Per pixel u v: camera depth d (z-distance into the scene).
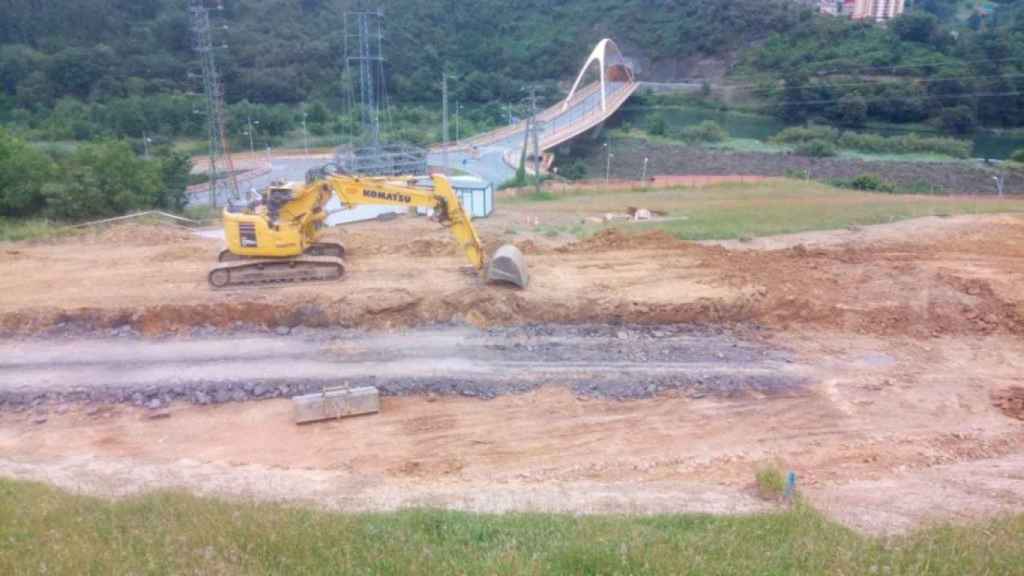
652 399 16.08
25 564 6.50
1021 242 25.33
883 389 16.45
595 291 20.03
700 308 19.27
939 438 14.82
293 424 15.18
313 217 20.55
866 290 20.67
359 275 21.17
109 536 7.55
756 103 109.38
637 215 33.62
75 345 17.66
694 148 89.75
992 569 6.93
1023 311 19.44
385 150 55.66
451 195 19.89
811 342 18.48
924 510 10.88
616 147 91.56
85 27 83.44
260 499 10.09
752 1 123.69
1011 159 77.81
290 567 6.62
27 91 75.31
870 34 113.81
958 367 17.47
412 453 14.32
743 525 8.63
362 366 16.91
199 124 78.88
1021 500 11.58
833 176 74.38
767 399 16.12
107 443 14.41
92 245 24.62
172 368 16.69
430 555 6.95
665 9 129.00
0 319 18.17
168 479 12.62
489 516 9.01
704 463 13.95
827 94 102.88
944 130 95.00
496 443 14.64
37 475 12.57
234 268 20.19
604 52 102.50
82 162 34.31
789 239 26.36
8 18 79.25
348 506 10.47
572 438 14.82
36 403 15.44
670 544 7.41
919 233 26.59
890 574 6.75
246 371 16.61
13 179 31.41
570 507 10.66
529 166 71.94
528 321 19.12
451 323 18.98
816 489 12.38
